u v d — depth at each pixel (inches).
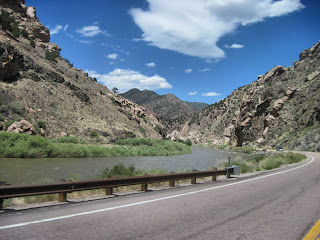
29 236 159.3
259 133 3531.0
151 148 2027.6
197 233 178.7
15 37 2891.2
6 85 1898.4
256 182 455.5
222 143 5674.2
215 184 426.3
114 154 1557.6
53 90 2353.6
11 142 1167.6
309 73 3526.1
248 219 219.0
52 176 671.8
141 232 175.8
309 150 2160.4
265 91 3735.2
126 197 300.0
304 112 2802.7
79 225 185.8
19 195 221.3
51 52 3366.1
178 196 312.3
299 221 217.8
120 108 3363.7
